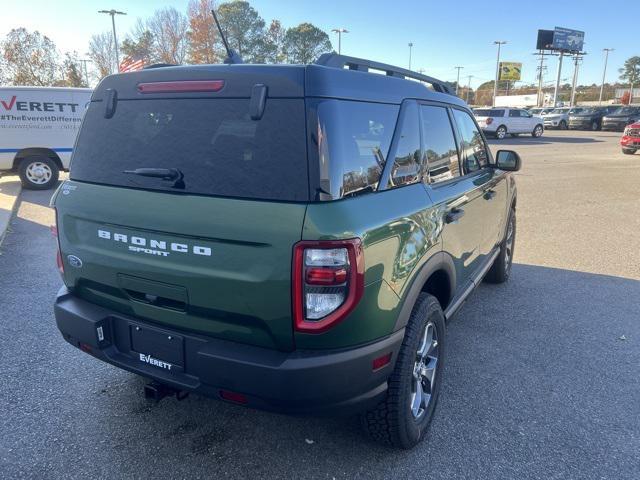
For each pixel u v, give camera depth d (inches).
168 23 1849.2
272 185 85.0
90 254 104.0
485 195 158.1
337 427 119.0
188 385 93.9
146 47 1841.8
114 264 100.0
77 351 152.9
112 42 1846.7
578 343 163.5
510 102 3353.8
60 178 520.1
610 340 165.8
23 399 127.9
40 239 282.4
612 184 506.6
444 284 125.7
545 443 114.0
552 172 599.5
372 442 112.8
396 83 111.3
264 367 84.4
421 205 107.2
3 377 137.8
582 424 121.2
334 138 85.8
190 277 89.7
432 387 117.0
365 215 87.6
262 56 2007.9
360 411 93.7
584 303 197.8
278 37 2057.1
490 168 177.0
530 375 143.3
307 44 2082.9
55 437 113.8
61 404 126.2
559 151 884.0
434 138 125.5
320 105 85.3
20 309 184.2
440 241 114.7
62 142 444.1
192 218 88.5
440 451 111.2
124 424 118.9
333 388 85.9
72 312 106.7
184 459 107.6
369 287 86.3
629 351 158.4
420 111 118.5
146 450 110.2
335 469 105.3
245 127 88.4
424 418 114.4
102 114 106.8
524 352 157.0
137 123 100.7
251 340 88.4
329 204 83.4
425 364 115.1
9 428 116.4
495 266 207.9
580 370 146.4
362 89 97.0
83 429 116.8
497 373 144.2
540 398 131.8
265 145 86.4
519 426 120.0
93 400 128.2
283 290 82.6
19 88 422.9
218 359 87.9
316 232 80.3
